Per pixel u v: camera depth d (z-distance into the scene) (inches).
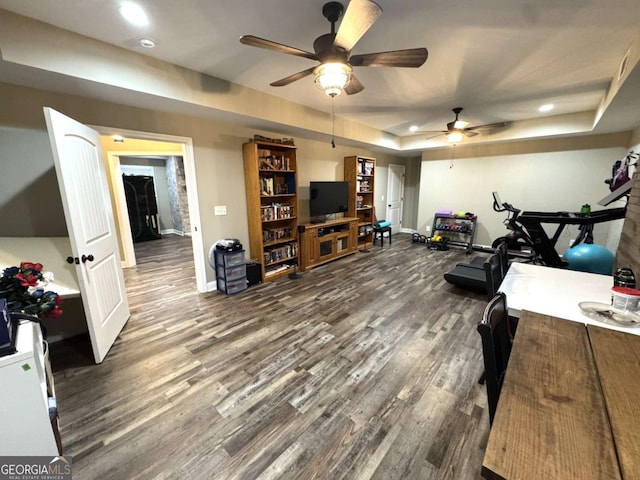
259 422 66.5
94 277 88.8
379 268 185.6
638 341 44.8
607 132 175.6
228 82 120.3
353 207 225.6
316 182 191.0
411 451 59.0
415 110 165.6
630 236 85.6
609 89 120.4
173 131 126.8
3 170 88.4
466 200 244.1
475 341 99.7
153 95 100.0
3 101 86.7
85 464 56.4
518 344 44.7
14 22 72.4
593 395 33.1
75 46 81.9
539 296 68.9
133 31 81.5
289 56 97.7
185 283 161.8
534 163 208.7
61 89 93.2
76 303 103.7
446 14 73.3
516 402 32.4
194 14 73.7
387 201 292.4
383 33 82.7
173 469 55.6
